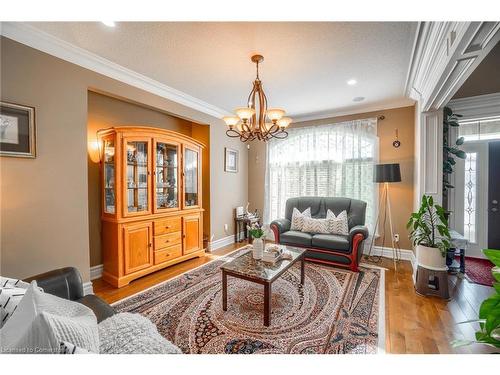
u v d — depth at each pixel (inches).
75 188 92.4
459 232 148.5
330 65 100.0
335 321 79.1
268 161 196.2
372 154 155.8
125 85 109.8
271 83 119.1
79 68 93.0
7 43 74.9
